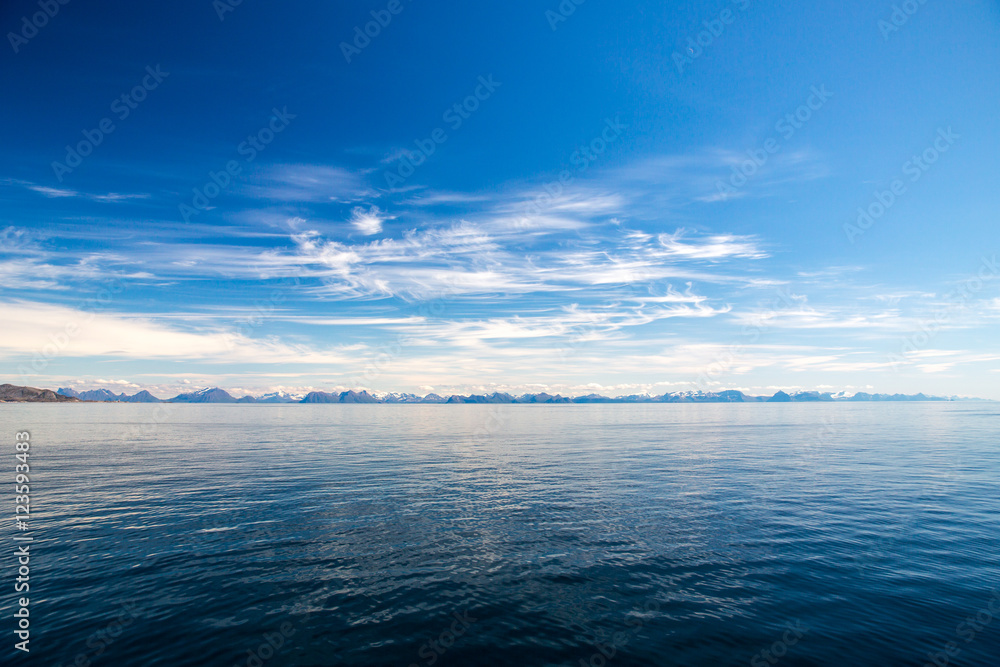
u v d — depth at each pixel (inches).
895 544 732.0
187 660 425.7
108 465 1492.4
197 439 2431.1
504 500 1027.9
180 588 570.9
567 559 675.4
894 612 516.1
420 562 661.9
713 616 509.7
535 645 454.6
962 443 2193.7
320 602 538.9
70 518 863.1
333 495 1067.9
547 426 3747.5
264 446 2110.0
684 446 2132.1
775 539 759.7
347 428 3449.8
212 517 876.0
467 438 2600.9
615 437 2645.2
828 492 1105.4
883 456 1739.7
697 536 776.9
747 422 4089.6
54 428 3144.7
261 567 637.9
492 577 612.7
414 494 1084.5
